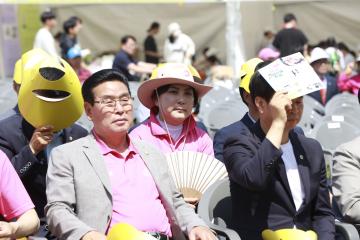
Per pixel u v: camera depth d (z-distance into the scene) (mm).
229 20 22094
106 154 5965
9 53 23562
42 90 6465
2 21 23344
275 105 5793
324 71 17766
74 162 5809
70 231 5453
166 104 7707
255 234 5977
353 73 19969
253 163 5762
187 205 6145
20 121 6820
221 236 5973
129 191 5875
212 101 16547
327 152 9234
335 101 15047
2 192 5480
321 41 29688
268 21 28078
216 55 29688
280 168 6008
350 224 6184
